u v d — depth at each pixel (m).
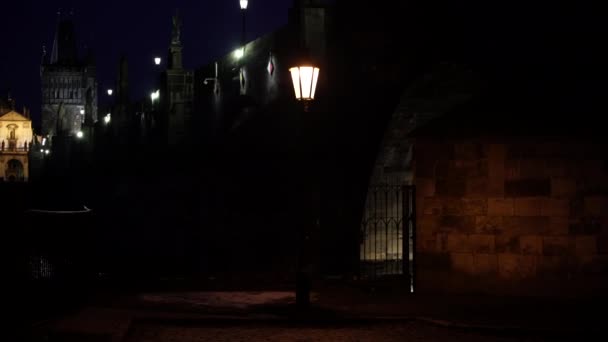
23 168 134.75
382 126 20.39
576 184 13.60
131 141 58.44
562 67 14.23
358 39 21.19
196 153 39.28
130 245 48.72
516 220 13.88
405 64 18.91
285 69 26.00
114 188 57.41
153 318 10.59
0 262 10.83
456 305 12.73
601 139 13.52
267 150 28.28
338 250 22.48
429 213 14.57
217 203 34.50
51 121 136.75
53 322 9.85
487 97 15.45
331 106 22.86
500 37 15.68
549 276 13.69
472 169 14.21
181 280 16.36
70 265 11.52
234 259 31.17
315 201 11.95
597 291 13.50
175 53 42.78
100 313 10.84
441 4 17.48
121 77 65.25
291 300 13.11
